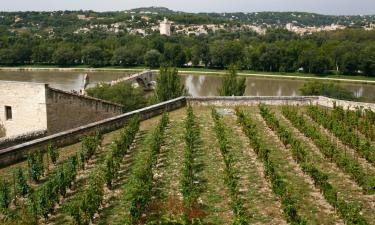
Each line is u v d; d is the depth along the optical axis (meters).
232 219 17.14
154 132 28.45
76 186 21.05
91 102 36.16
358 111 36.09
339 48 134.12
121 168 23.61
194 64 155.62
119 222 17.11
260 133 31.03
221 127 29.14
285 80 124.88
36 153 23.94
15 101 31.78
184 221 15.04
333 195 17.86
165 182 21.27
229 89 59.06
